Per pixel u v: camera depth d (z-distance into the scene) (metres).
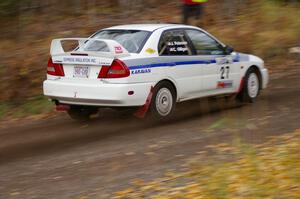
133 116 10.65
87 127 10.17
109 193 6.15
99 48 9.79
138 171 6.95
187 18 16.94
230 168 6.48
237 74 11.55
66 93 9.66
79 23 17.97
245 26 18.59
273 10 19.73
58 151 8.44
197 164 6.97
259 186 5.69
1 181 6.92
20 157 8.22
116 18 18.56
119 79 9.16
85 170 7.16
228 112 10.83
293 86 13.84
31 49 15.62
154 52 9.76
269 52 17.47
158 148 8.10
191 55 10.48
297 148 7.07
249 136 8.38
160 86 9.80
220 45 11.27
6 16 18.00
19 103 13.27
